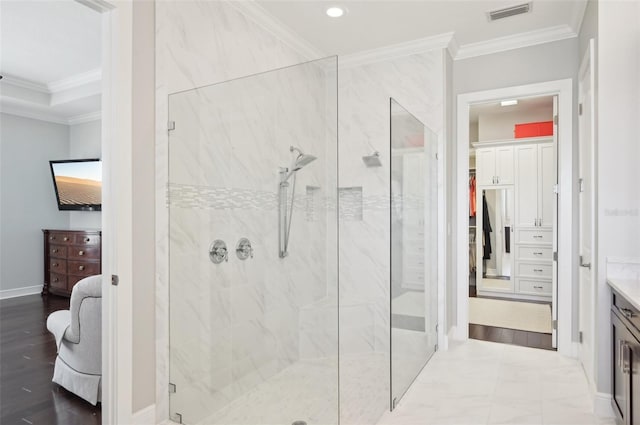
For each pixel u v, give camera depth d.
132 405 2.03
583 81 2.99
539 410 2.39
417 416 2.34
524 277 5.40
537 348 3.48
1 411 2.35
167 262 2.20
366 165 3.84
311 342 2.24
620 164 2.28
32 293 5.52
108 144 1.99
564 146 3.32
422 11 3.03
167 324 2.20
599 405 2.32
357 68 3.88
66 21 3.21
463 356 3.30
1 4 2.94
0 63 4.12
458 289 3.76
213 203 2.35
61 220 5.84
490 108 5.44
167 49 2.24
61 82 4.73
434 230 3.38
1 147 5.23
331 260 2.27
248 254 2.40
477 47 3.63
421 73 3.59
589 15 2.75
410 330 2.80
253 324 2.39
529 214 5.36
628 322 1.92
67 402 2.46
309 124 2.30
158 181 2.17
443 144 3.48
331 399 2.16
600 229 2.31
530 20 3.19
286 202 2.35
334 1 2.86
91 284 2.41
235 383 2.38
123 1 1.98
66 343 2.60
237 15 2.79
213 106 2.33
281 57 3.29
